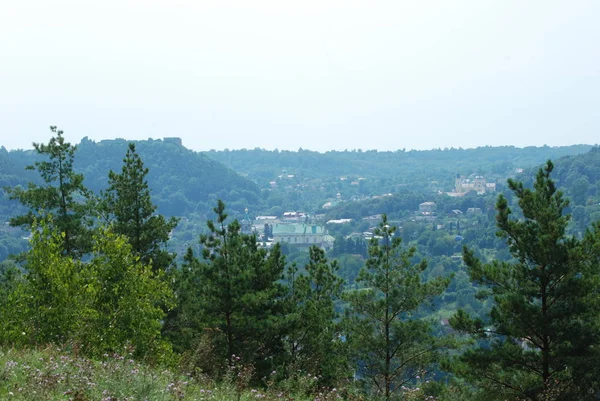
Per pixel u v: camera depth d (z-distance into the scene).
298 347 25.05
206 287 21.53
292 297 26.94
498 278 20.30
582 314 19.20
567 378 18.80
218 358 20.44
